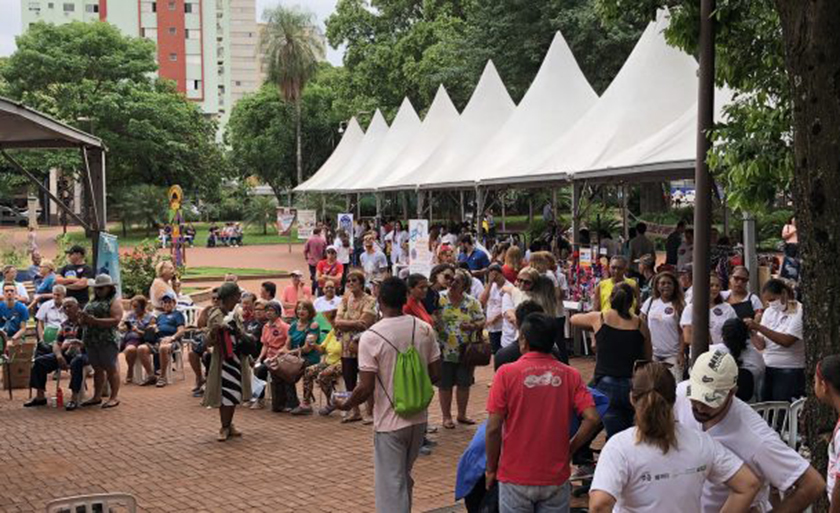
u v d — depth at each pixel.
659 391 3.72
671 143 13.62
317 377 10.98
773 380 8.16
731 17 7.60
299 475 8.20
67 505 4.91
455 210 47.25
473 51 38.00
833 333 4.59
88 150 16.27
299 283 15.11
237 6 139.75
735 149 7.07
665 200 36.03
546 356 4.88
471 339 9.65
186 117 58.47
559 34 22.59
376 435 6.09
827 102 4.52
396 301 6.14
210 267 34.72
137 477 8.25
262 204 59.16
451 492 7.49
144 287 22.48
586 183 18.94
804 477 3.99
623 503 3.73
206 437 9.82
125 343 13.41
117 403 11.75
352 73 56.38
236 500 7.47
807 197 4.63
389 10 54.66
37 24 56.12
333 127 67.38
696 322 6.74
